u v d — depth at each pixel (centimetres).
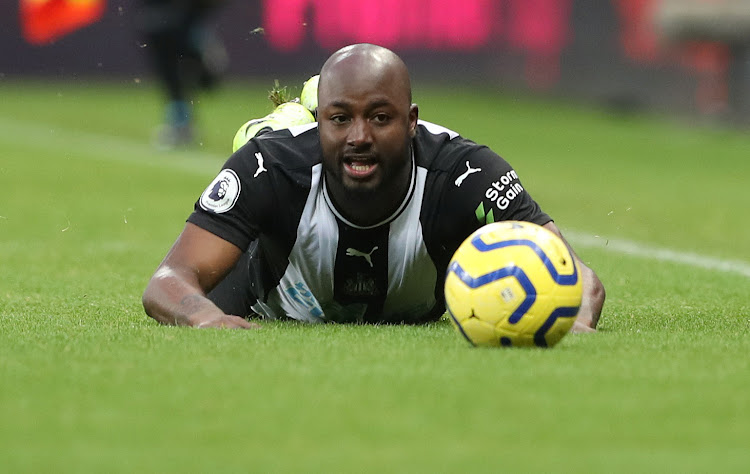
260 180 1770
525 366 1343
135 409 1134
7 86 9644
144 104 9006
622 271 2864
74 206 4372
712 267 2988
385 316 1878
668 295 2391
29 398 1180
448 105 8619
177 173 5694
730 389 1234
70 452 993
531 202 1811
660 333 1691
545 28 9019
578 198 4966
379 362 1368
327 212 1758
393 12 8681
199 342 1520
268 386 1230
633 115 9112
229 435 1042
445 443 1020
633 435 1052
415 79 8869
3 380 1264
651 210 4606
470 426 1072
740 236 3825
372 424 1077
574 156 6962
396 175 1689
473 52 8956
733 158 7275
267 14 8856
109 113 8456
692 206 4778
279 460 970
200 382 1252
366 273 1794
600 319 1964
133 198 4684
